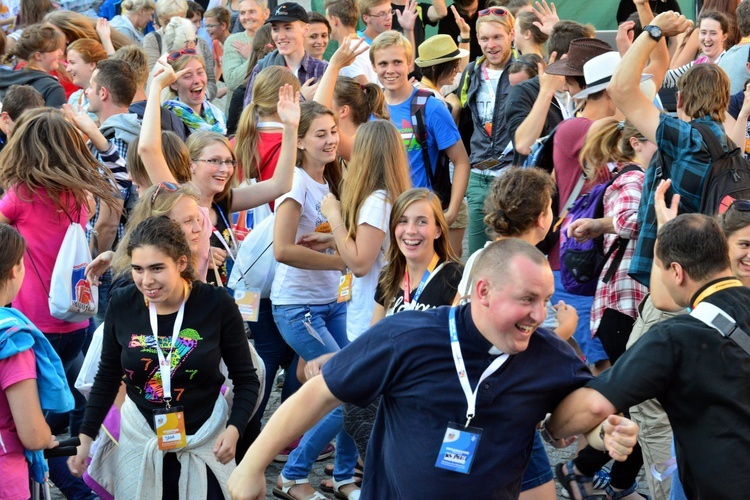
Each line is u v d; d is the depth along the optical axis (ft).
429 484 9.41
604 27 36.81
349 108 21.04
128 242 13.28
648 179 15.24
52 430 17.43
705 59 26.55
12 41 32.76
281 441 9.86
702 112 15.28
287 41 27.50
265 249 17.25
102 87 21.17
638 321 15.20
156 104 16.44
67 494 15.53
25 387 11.59
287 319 16.94
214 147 16.70
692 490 10.36
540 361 9.45
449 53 25.39
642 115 14.94
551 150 18.40
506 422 9.35
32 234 16.25
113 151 19.88
